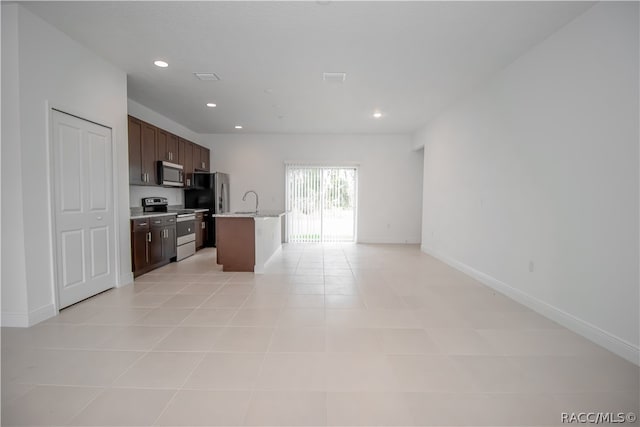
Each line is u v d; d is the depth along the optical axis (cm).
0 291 256
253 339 239
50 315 276
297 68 359
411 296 346
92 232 328
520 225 323
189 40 297
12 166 248
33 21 255
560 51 269
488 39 289
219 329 257
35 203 261
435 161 569
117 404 163
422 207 688
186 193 679
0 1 239
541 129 293
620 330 217
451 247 500
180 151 584
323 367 200
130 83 409
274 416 155
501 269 358
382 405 164
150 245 445
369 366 201
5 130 247
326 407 162
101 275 345
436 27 270
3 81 245
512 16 251
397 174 742
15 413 156
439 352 220
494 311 300
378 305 316
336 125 644
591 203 240
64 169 290
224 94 451
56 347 224
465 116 448
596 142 235
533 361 208
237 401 167
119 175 366
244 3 238
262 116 573
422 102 480
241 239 457
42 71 264
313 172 750
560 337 244
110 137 352
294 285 389
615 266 221
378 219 750
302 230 759
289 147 739
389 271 465
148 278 419
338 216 759
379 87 417
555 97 275
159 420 152
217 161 742
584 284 246
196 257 569
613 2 221
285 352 219
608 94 225
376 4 238
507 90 346
